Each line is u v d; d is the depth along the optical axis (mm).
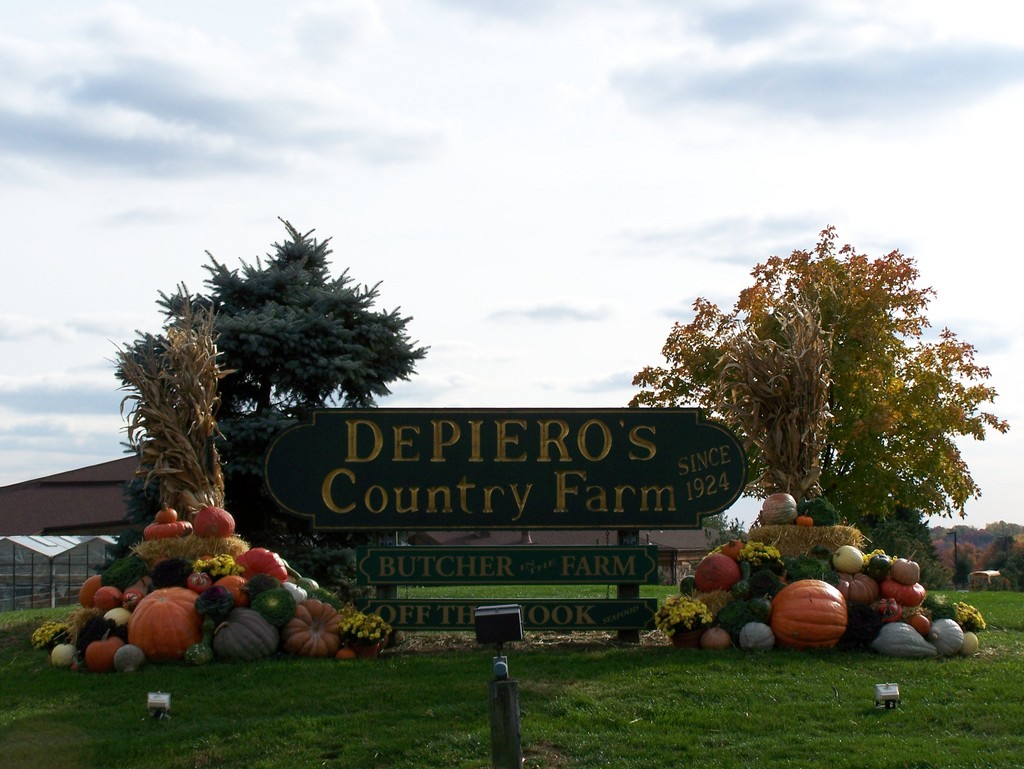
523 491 15328
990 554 69250
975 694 11930
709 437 15430
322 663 13703
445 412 15445
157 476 15617
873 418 29688
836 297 30016
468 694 12055
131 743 10844
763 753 10031
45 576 33406
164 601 13883
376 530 15281
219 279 20797
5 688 13109
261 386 20438
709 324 33344
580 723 11031
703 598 14578
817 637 13766
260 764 10227
